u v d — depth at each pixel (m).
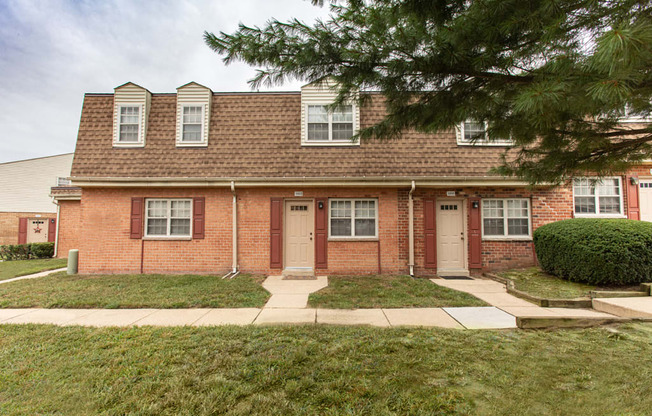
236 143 9.62
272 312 5.53
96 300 6.21
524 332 4.38
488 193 9.23
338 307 5.81
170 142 9.69
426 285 7.49
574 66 2.22
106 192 9.32
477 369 3.27
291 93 10.22
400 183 8.90
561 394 2.79
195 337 4.21
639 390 2.82
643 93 2.40
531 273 8.10
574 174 3.75
